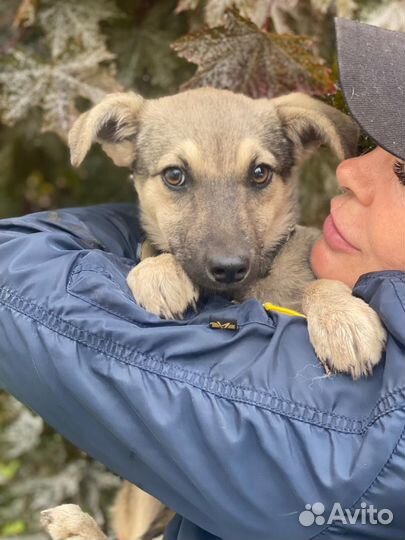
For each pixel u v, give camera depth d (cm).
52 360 44
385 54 46
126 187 86
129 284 51
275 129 63
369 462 38
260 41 65
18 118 73
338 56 46
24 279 46
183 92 66
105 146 66
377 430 39
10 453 80
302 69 65
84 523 61
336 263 52
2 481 81
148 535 62
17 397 49
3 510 80
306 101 63
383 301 43
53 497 79
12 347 46
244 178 60
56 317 44
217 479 41
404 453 38
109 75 71
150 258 54
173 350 42
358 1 69
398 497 38
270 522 41
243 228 57
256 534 41
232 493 41
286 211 63
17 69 70
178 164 61
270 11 66
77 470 80
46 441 82
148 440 43
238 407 41
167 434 41
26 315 45
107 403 43
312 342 44
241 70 66
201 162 60
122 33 75
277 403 41
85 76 70
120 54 76
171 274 52
